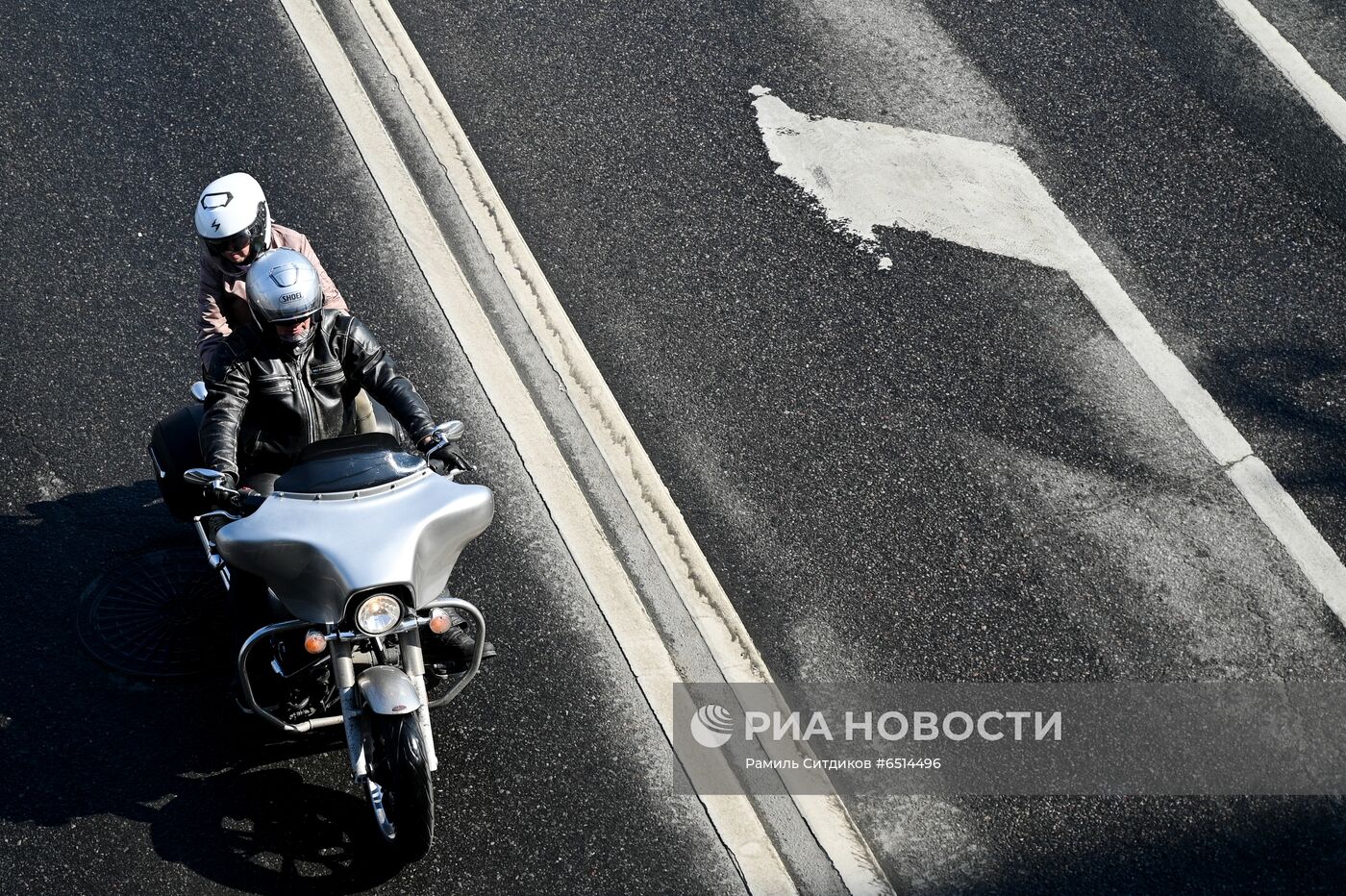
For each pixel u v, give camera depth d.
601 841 19.81
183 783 20.19
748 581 23.50
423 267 29.02
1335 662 22.02
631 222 30.02
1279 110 31.81
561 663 22.14
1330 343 27.06
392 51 34.12
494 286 28.72
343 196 30.45
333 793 20.11
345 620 17.47
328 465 18.52
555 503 24.62
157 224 29.45
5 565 23.02
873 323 27.80
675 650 22.42
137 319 27.48
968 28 34.25
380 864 19.31
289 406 20.36
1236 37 33.53
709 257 29.25
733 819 20.12
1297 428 25.55
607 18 34.91
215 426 19.56
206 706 21.16
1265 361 26.75
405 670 18.34
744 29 34.47
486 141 31.91
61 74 32.84
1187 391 26.23
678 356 27.33
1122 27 33.97
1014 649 22.39
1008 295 28.17
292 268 19.44
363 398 21.72
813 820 20.12
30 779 20.12
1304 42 33.34
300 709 19.31
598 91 33.03
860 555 23.83
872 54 33.72
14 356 26.67
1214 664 22.05
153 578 23.02
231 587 19.89
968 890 19.31
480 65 33.78
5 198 29.81
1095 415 25.91
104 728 20.83
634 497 24.78
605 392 26.64
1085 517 24.22
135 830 19.58
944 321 27.77
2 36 33.75
